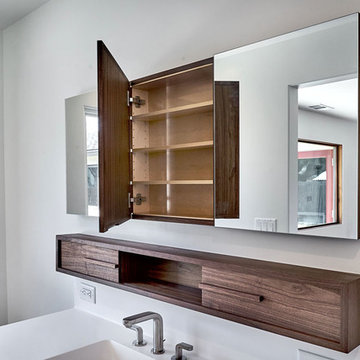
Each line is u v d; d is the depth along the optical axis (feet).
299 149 3.96
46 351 5.14
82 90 6.99
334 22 3.71
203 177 5.15
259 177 4.28
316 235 3.84
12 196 9.14
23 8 8.19
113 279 5.50
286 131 4.07
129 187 5.44
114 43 6.37
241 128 4.44
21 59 8.74
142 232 5.88
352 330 3.35
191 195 5.27
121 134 5.16
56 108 7.66
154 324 5.01
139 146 5.63
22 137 8.75
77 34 7.12
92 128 6.64
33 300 8.47
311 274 3.66
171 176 5.50
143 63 5.87
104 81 4.52
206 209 5.10
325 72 3.76
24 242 8.73
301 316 3.54
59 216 7.65
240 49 4.44
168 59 5.50
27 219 8.62
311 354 3.98
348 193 3.59
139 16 5.93
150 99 5.76
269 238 4.37
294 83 4.00
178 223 5.28
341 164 3.63
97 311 6.63
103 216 4.50
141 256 5.75
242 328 4.58
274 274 3.73
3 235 9.37
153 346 5.10
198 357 4.98
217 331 4.83
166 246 5.46
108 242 5.75
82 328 5.98
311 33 3.87
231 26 4.74
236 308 4.03
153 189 5.70
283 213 4.09
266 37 4.39
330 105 3.71
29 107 8.50
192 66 4.84
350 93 3.58
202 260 4.38
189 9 5.23
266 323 3.76
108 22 6.47
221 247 4.85
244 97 4.41
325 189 3.76
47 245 8.00
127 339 5.54
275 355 4.29
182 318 5.25
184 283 5.28
